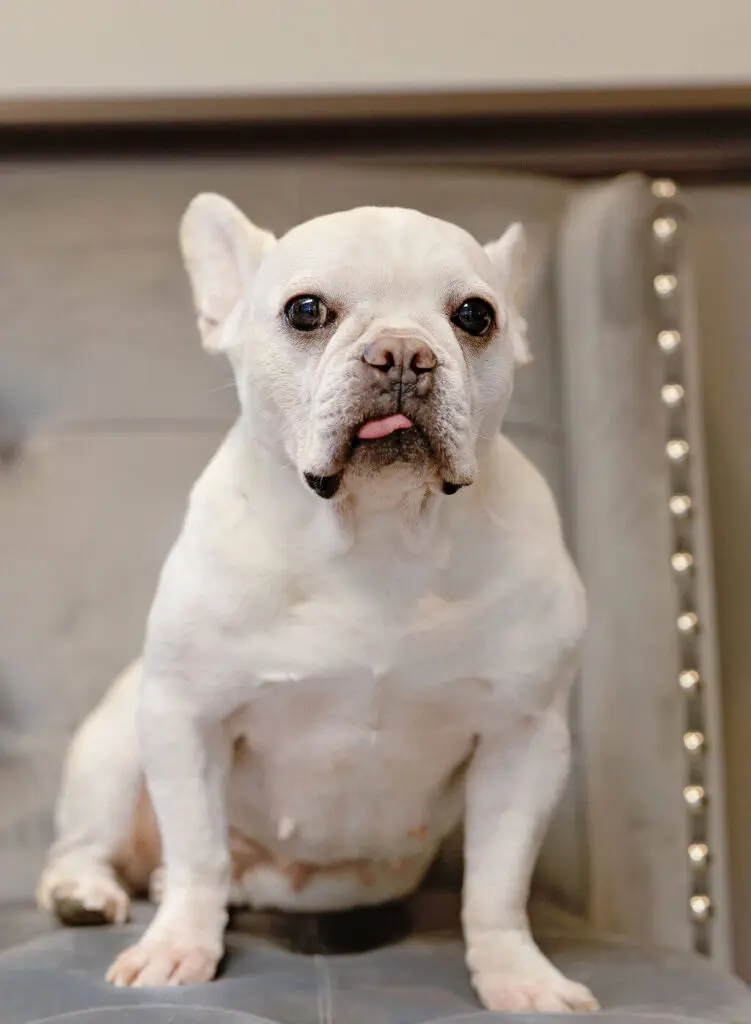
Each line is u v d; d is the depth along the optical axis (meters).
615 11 2.16
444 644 1.18
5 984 1.14
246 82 2.13
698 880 1.74
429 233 1.15
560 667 1.23
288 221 1.94
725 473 2.16
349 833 1.34
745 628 2.14
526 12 2.16
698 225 2.21
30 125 2.10
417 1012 1.09
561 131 2.16
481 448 1.19
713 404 2.18
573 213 1.92
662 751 1.75
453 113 2.14
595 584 1.79
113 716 1.50
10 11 2.11
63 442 1.85
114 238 1.91
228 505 1.22
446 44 2.15
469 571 1.19
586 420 1.83
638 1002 1.15
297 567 1.18
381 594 1.18
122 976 1.15
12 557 1.82
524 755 1.25
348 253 1.12
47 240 1.89
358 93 2.13
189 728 1.21
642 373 1.81
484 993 1.15
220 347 1.30
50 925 1.42
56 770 1.77
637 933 1.71
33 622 1.81
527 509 1.25
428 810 1.35
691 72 2.15
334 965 1.24
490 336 1.17
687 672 1.78
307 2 2.13
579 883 1.73
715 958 1.72
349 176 1.96
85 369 1.86
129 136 2.12
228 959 1.24
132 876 1.54
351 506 1.14
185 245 1.36
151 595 1.82
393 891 1.47
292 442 1.14
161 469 1.85
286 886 1.42
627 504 1.79
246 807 1.37
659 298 1.84
